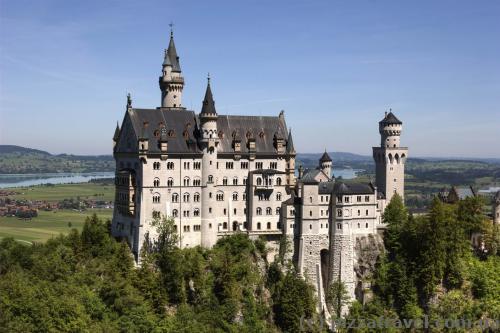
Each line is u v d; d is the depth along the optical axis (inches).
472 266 7864.2
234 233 7445.9
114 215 7529.5
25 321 5738.2
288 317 6958.7
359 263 7746.1
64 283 6422.2
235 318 6697.8
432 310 7490.2
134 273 6609.3
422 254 7598.4
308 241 7613.2
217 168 7509.8
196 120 7554.1
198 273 6771.7
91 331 5821.9
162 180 7086.6
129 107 7249.0
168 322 6314.0
